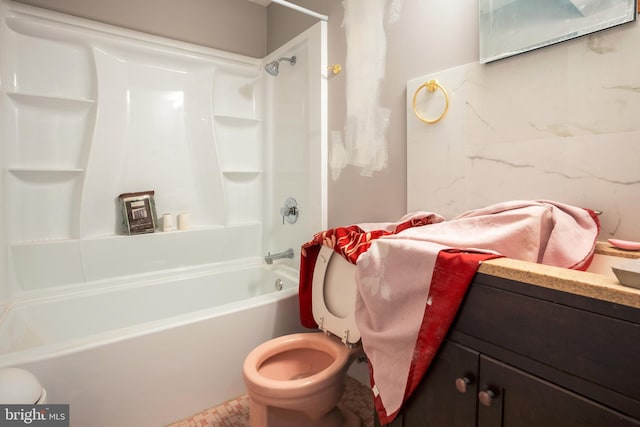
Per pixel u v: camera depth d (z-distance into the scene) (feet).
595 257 2.74
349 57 5.37
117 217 6.35
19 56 5.44
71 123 5.93
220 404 4.79
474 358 2.35
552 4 3.03
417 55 4.32
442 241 2.84
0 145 5.14
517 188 3.37
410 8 4.39
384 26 4.77
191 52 6.85
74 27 5.67
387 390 2.90
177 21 6.74
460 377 2.44
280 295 5.47
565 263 2.61
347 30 5.40
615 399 1.68
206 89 7.13
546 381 1.96
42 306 5.29
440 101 4.04
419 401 2.75
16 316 4.93
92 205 6.07
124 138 6.33
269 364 4.27
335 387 3.76
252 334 5.08
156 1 6.49
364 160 5.17
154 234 6.55
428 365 2.63
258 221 8.09
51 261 5.65
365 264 3.15
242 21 7.57
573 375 1.85
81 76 5.95
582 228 2.74
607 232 2.82
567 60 3.01
